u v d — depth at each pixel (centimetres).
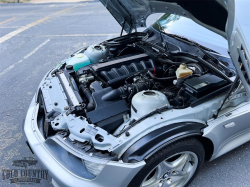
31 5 1132
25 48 554
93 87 211
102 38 581
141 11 256
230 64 208
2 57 509
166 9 204
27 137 188
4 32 689
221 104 185
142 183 163
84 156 154
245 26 227
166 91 219
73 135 168
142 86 207
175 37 258
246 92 182
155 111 167
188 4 163
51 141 177
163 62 236
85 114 188
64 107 193
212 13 155
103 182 152
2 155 252
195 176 199
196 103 176
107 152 155
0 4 1178
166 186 184
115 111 183
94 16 802
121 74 227
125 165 145
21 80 407
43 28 708
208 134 174
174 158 189
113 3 264
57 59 481
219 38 235
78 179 154
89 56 265
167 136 156
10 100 349
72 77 233
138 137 155
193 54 222
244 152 238
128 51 291
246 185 205
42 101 223
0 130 290
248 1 245
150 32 289
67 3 1112
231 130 197
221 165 225
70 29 675
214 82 189
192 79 196
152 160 153
